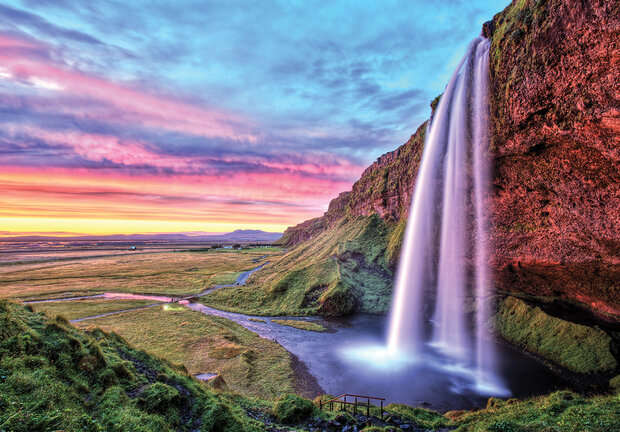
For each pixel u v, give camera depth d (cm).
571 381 2644
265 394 2389
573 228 2689
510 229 3353
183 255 19650
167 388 1329
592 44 1714
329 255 7712
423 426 1677
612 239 2395
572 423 1184
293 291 6338
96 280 9488
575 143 2167
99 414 1061
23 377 996
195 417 1279
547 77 2066
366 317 5203
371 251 7275
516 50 2341
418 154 5562
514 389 2573
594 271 2836
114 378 1294
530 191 2900
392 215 7756
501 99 2581
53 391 1015
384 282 6184
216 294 7100
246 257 17788
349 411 1827
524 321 3666
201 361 3028
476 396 2470
